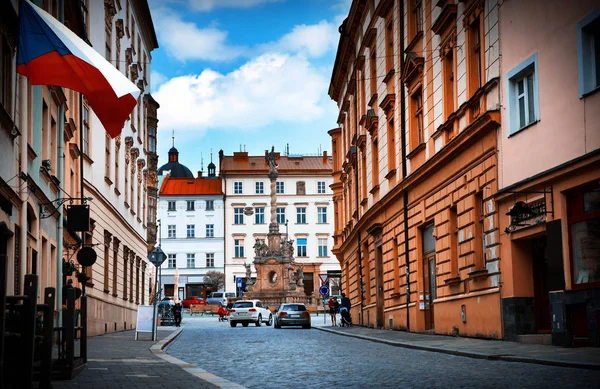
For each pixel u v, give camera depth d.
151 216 53.72
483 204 20.84
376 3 35.19
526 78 18.41
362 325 40.69
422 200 27.14
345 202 49.56
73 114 28.05
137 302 47.00
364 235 39.47
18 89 16.73
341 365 15.16
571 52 16.06
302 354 18.92
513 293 18.94
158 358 17.36
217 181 106.31
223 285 101.25
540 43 17.36
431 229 26.70
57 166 23.36
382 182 34.16
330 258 101.88
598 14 15.00
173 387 10.78
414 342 21.67
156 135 54.81
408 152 28.97
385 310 33.56
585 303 15.71
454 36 23.19
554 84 16.78
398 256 31.31
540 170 17.41
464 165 22.25
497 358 15.01
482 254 21.48
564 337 16.39
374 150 36.44
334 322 44.72
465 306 22.44
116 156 38.38
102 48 34.00
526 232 18.25
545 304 18.70
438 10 24.95
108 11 35.44
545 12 17.11
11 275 15.56
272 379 12.55
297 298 82.06
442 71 24.38
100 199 32.91
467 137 21.31
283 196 102.69
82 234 26.52
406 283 29.23
